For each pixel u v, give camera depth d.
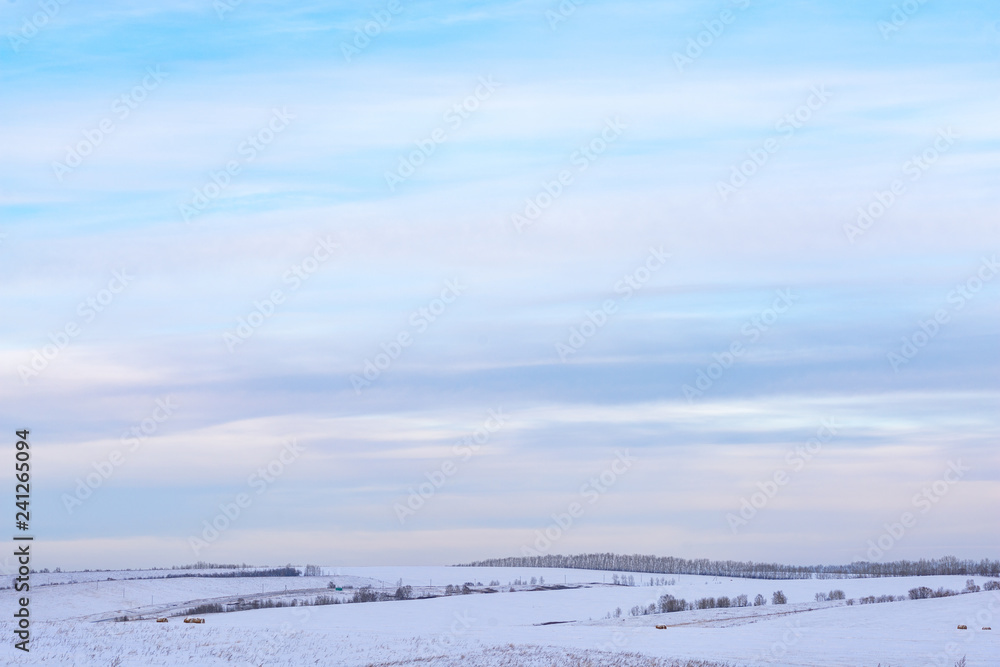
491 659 52.50
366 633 70.38
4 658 44.12
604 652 57.97
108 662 44.88
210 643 55.41
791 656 59.22
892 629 78.19
